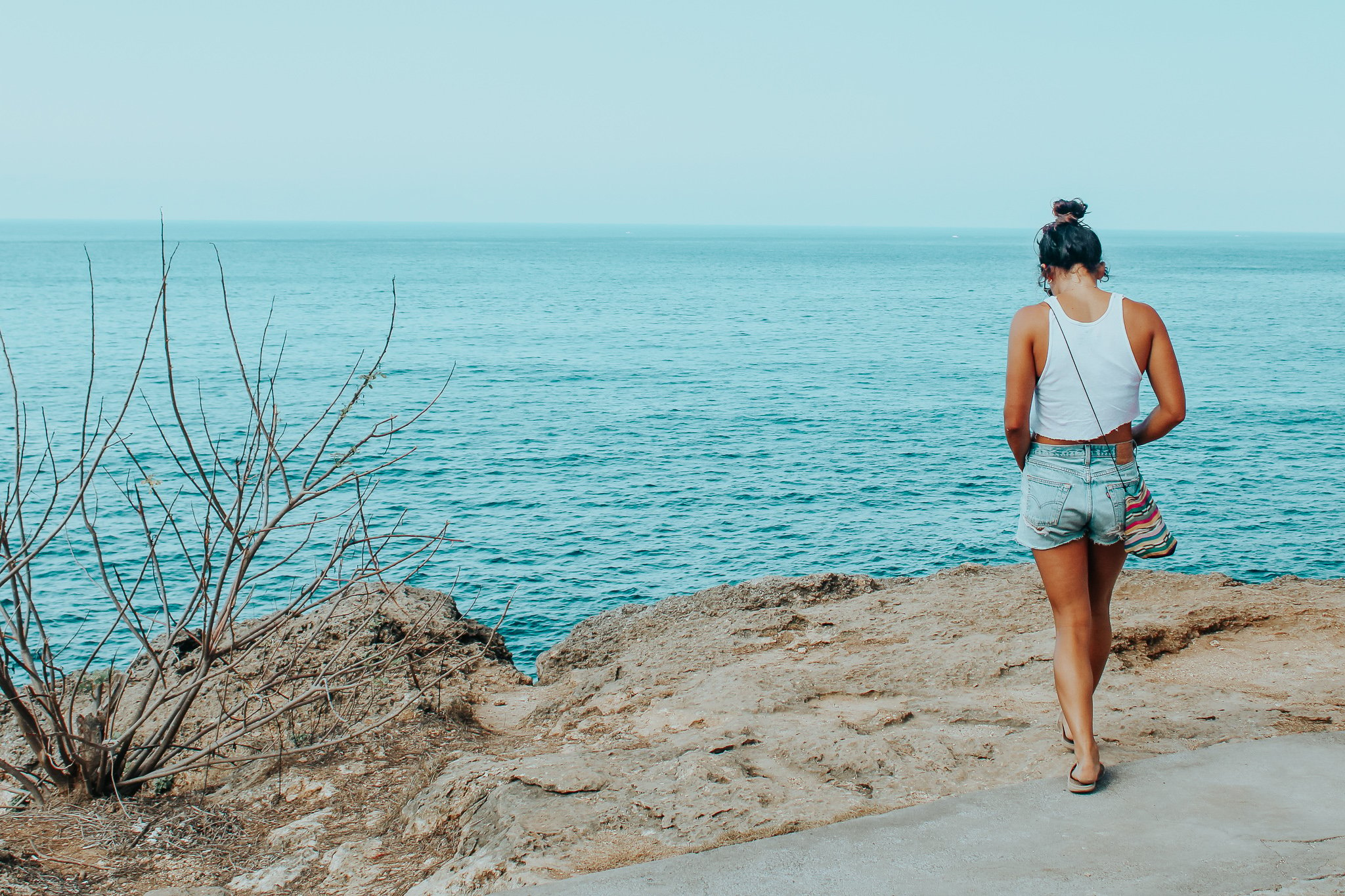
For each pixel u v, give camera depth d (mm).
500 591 19719
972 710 4246
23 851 3721
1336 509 25359
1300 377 47469
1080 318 3277
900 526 24469
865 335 69938
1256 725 3846
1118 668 4785
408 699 4984
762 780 3580
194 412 36031
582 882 2879
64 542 19562
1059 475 3334
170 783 4672
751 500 26531
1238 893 2580
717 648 5664
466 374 48500
